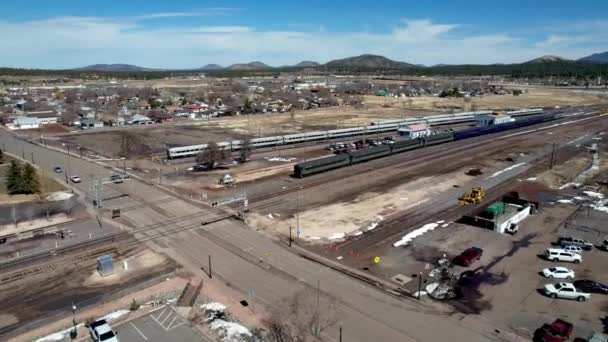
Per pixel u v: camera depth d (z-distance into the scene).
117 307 49.00
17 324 45.78
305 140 155.75
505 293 51.75
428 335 43.44
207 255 62.62
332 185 99.62
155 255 62.81
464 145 150.88
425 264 59.56
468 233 70.75
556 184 101.19
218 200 87.88
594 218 77.94
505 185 100.06
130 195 92.25
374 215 79.38
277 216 78.81
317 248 65.00
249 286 53.59
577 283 53.50
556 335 41.62
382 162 124.62
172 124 197.62
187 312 47.75
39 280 55.59
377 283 54.22
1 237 69.50
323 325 45.09
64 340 42.91
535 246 65.62
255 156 133.50
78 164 121.50
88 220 77.31
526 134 172.62
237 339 42.75
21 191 93.31
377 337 43.09
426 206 84.50
